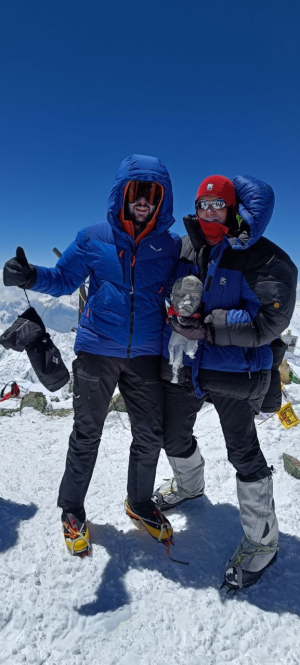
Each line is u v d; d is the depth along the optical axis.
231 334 2.02
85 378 2.34
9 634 1.98
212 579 2.36
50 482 3.28
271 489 2.35
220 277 2.09
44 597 2.16
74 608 2.13
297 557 2.52
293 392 5.28
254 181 2.02
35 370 2.39
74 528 2.45
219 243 2.12
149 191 2.16
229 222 2.13
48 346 2.40
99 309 2.29
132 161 2.15
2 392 4.31
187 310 2.05
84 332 2.35
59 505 2.52
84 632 2.02
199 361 2.19
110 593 2.22
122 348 2.29
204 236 2.18
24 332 2.36
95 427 2.40
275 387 2.43
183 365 2.24
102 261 2.25
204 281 2.16
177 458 2.76
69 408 5.11
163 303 2.33
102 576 2.32
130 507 2.71
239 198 2.05
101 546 2.52
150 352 2.35
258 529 2.30
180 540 2.65
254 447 2.32
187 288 2.05
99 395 2.36
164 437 2.66
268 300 1.95
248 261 2.02
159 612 2.14
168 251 2.29
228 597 2.25
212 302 2.13
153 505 2.68
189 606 2.18
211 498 3.12
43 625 2.02
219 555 2.54
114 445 4.13
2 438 4.18
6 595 2.15
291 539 2.66
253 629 2.07
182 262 2.30
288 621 2.12
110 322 2.27
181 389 2.44
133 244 2.21
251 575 2.29
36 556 2.43
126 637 2.00
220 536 2.69
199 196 2.06
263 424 4.37
